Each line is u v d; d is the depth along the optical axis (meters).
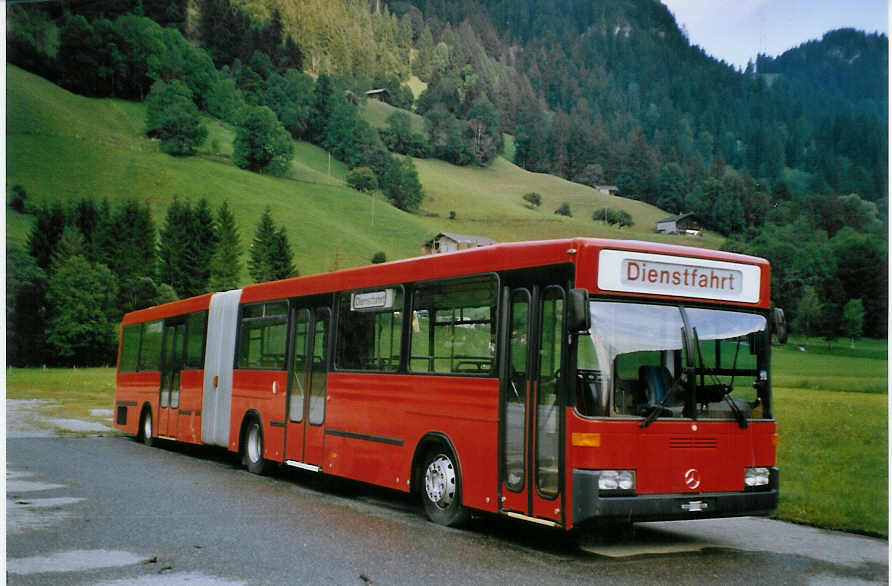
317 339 13.60
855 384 49.88
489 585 7.25
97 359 100.12
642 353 8.57
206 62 141.12
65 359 98.38
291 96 144.25
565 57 173.88
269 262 109.25
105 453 18.52
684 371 8.70
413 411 10.90
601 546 9.27
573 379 8.37
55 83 134.50
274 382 14.80
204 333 17.95
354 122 143.00
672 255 8.91
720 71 164.38
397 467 11.14
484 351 9.75
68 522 10.06
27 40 134.12
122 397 22.95
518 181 151.62
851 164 138.50
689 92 162.50
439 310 10.69
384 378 11.62
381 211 126.50
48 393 48.19
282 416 14.41
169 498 12.11
